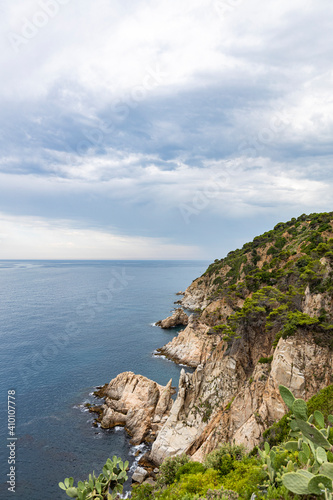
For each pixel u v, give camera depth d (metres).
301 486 10.25
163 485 28.81
